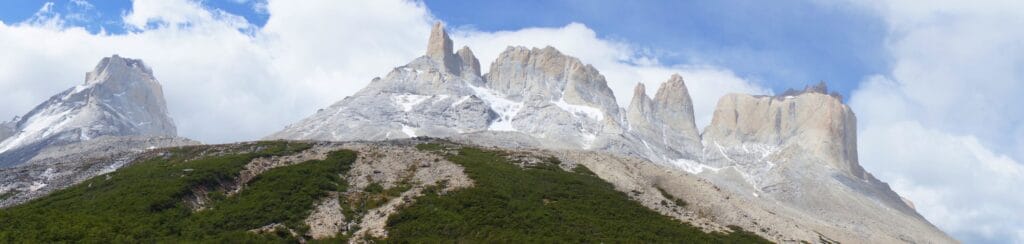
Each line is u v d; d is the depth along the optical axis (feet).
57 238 366.63
